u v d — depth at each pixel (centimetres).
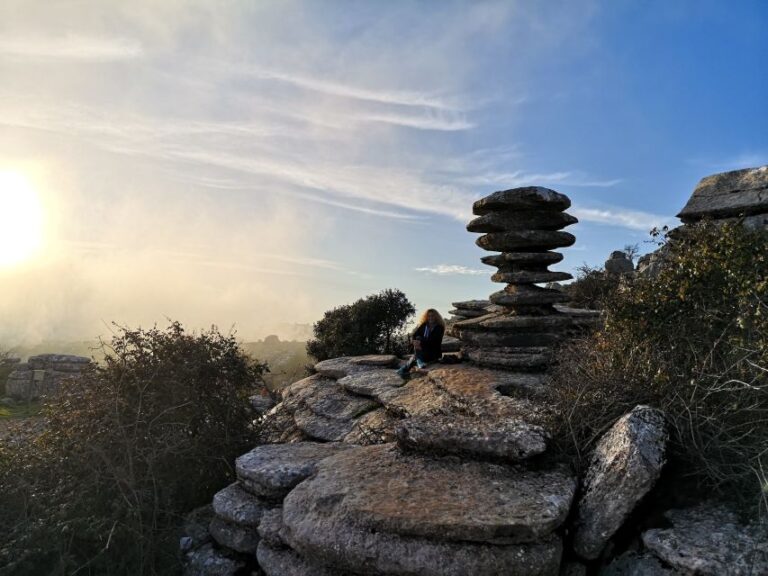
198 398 693
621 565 412
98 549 500
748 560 358
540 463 503
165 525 555
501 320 918
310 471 545
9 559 460
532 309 944
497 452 502
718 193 930
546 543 409
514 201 926
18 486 523
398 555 400
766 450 409
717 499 425
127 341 688
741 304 508
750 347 477
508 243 941
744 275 526
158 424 631
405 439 543
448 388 782
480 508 423
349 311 1692
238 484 576
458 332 1012
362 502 441
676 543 389
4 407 1917
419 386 862
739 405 450
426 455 531
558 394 586
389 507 429
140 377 666
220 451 691
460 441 517
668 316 558
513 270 966
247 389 794
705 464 435
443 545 401
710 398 468
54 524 492
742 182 920
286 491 529
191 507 645
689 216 927
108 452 581
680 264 604
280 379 1576
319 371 1109
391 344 1669
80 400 653
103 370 673
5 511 514
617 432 471
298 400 996
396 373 981
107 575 475
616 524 422
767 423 434
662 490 442
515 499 438
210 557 529
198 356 704
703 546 379
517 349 890
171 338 714
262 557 479
